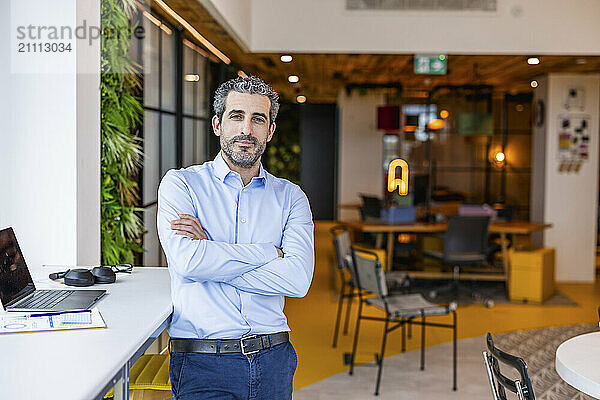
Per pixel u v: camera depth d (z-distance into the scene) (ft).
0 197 10.19
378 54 24.66
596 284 29.76
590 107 29.73
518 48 24.11
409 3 24.06
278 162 48.78
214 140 25.75
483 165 39.32
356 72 30.96
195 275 7.76
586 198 29.94
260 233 8.37
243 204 8.35
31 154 10.15
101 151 12.54
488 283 29.66
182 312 7.95
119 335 6.70
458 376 16.72
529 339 20.27
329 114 50.26
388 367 17.43
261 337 8.01
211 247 7.80
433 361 17.94
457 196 39.45
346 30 24.12
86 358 5.98
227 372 7.87
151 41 16.71
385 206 32.83
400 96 37.06
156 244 17.62
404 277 21.16
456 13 24.07
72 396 5.08
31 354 6.08
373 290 16.63
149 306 7.88
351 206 35.35
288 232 8.50
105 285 9.02
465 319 22.90
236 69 28.30
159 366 9.62
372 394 15.39
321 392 15.49
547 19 24.00
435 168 39.68
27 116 10.13
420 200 32.71
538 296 25.63
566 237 30.14
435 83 35.81
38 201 10.19
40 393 5.14
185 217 7.95
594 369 8.32
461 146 39.40
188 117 21.33
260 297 8.11
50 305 7.66
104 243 12.62
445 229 27.32
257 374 7.95
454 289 26.63
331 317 22.90
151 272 10.03
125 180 13.58
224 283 8.01
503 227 26.96
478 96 37.86
